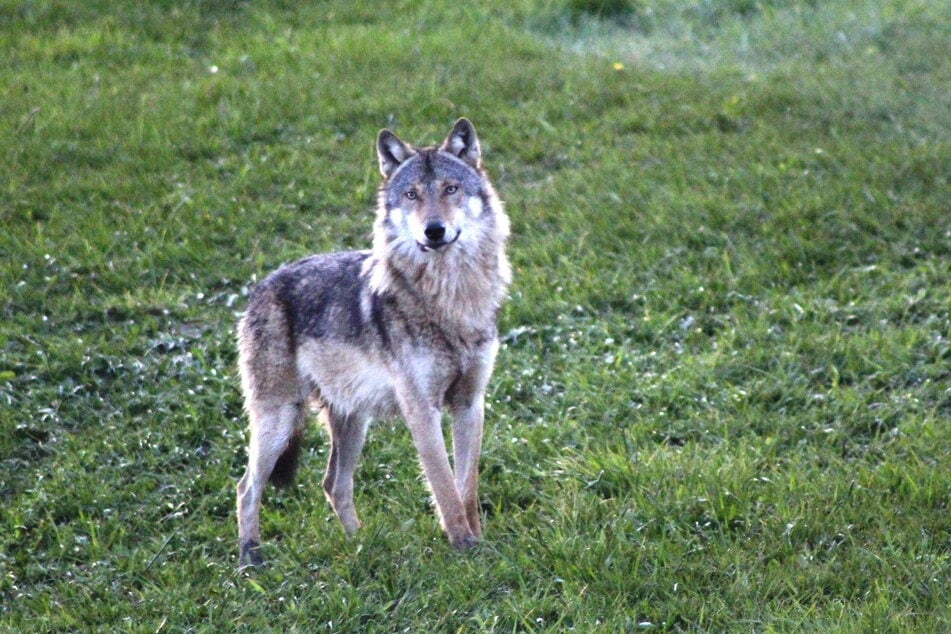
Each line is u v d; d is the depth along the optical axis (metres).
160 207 14.75
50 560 9.37
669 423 10.60
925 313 12.01
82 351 11.86
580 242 13.71
